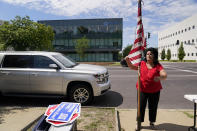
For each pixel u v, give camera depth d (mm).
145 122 3582
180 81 9633
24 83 4945
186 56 54406
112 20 42531
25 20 16938
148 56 2914
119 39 42719
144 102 3094
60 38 44469
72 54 45094
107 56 43906
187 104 5180
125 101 5492
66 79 4777
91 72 4777
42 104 5109
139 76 2951
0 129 3139
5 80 5000
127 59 3066
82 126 3318
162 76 2711
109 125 3371
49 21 44406
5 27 16062
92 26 43312
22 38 15992
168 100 5645
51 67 4895
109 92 6828
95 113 4090
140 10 2867
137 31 2930
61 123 2082
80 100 4887
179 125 3420
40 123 2211
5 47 15680
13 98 5812
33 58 5094
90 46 43500
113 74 13258
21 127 3227
